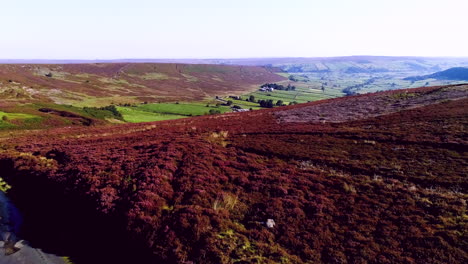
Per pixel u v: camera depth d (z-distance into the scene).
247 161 25.08
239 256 13.87
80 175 23.06
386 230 14.73
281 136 33.69
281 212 17.08
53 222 20.17
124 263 15.33
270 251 14.13
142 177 21.36
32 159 30.17
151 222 16.58
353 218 16.02
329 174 21.42
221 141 32.06
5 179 28.36
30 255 16.97
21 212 22.23
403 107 43.84
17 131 61.41
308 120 44.47
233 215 17.30
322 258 13.59
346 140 29.72
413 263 12.54
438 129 28.89
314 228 15.52
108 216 17.98
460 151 22.78
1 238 18.64
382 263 12.78
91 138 40.41
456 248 12.91
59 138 44.38
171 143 29.89
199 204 18.05
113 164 24.72
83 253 16.91
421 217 15.35
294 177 21.28
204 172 22.14
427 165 21.02
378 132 31.16
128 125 57.81
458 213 15.14
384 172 20.78
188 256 14.27
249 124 45.09
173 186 20.48
